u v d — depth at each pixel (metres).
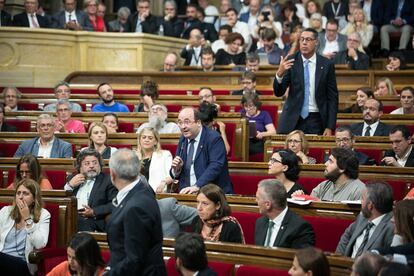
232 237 13.88
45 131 21.19
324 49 31.94
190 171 17.14
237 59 32.03
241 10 37.03
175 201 14.89
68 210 15.92
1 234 16.00
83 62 33.84
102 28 35.66
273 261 12.23
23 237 15.98
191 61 33.19
